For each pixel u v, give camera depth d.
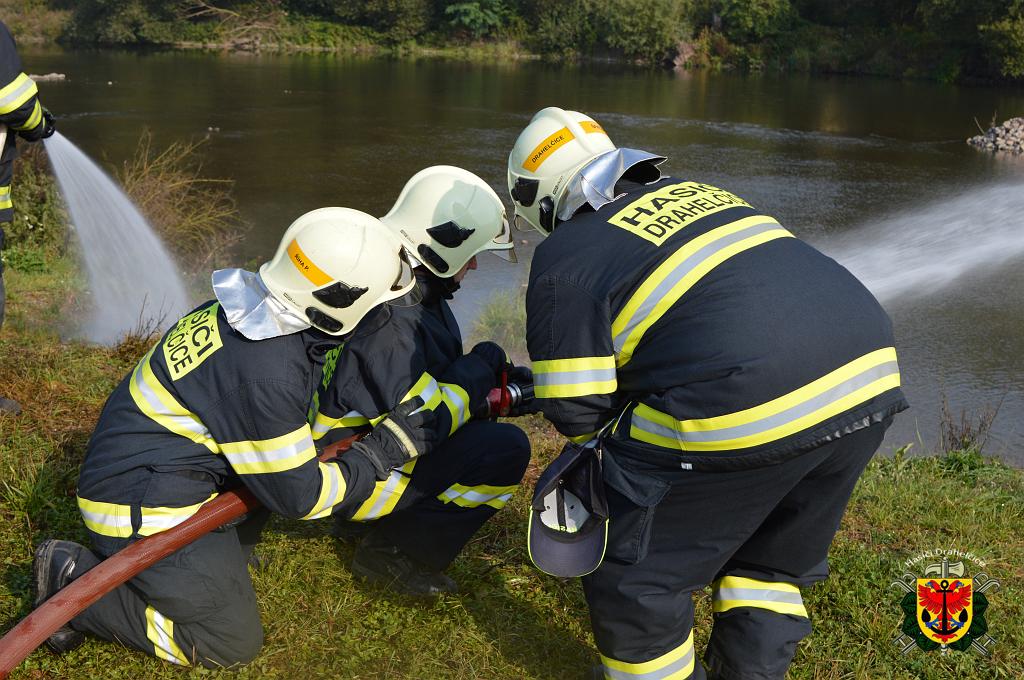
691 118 21.59
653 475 2.24
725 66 34.09
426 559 2.98
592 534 2.36
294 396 2.44
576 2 36.56
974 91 28.77
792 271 2.17
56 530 3.27
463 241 2.99
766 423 2.08
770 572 2.48
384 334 2.71
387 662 2.74
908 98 26.55
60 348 5.11
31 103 4.20
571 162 2.48
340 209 2.57
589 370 2.24
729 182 14.66
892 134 20.16
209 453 2.55
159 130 17.70
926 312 9.01
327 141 17.31
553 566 2.37
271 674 2.67
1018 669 2.81
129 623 2.61
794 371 2.07
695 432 2.13
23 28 36.91
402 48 37.62
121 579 2.33
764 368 2.06
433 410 2.71
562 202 2.46
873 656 2.86
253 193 13.12
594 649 2.88
